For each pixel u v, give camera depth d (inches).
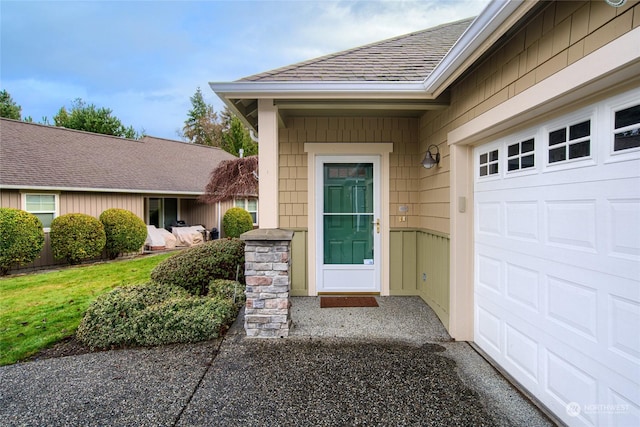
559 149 91.6
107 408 98.7
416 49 192.7
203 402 101.0
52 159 436.1
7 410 98.2
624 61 65.5
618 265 73.5
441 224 162.7
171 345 141.7
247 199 581.6
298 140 205.0
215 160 716.0
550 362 94.9
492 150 126.6
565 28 81.2
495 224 124.0
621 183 72.9
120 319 148.4
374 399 101.1
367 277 207.9
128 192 456.8
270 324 146.3
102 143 557.3
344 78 146.0
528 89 93.8
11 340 152.3
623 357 72.4
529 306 104.0
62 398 104.1
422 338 144.3
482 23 94.6
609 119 76.1
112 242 399.9
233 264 216.2
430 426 89.4
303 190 206.4
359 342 140.5
